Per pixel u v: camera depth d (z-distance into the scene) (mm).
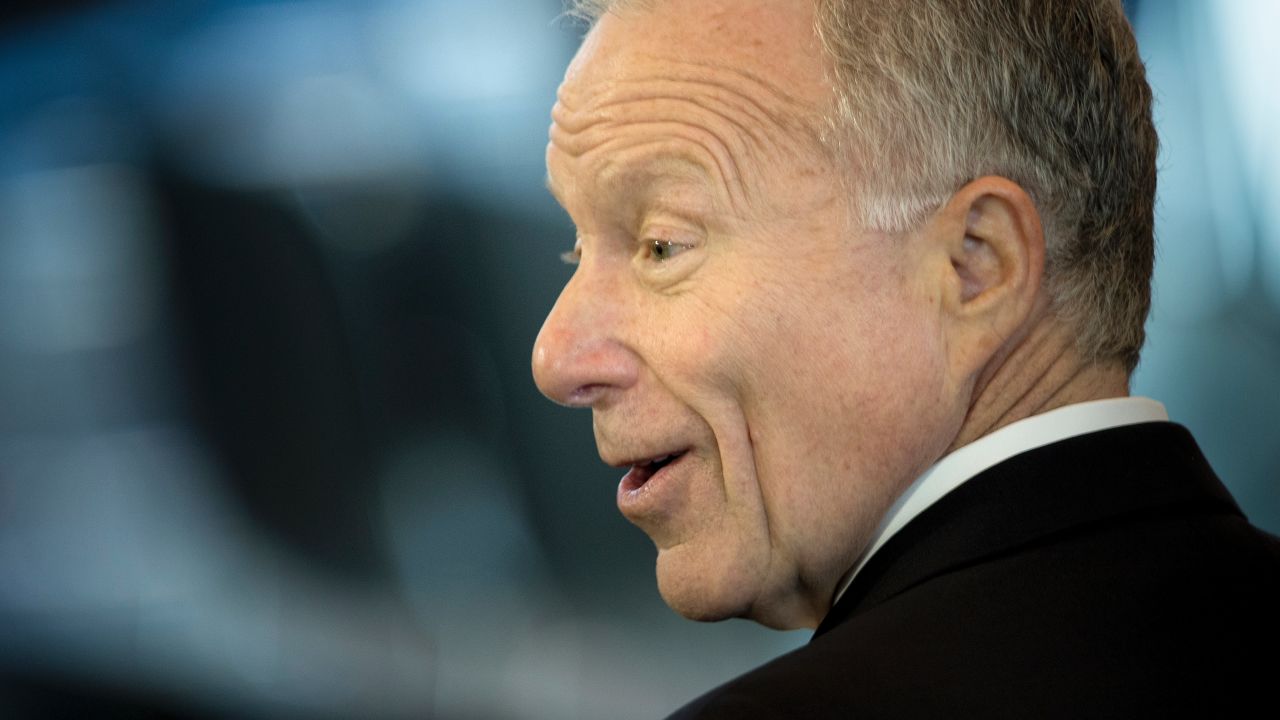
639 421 1818
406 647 9164
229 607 9547
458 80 8891
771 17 1747
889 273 1716
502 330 9055
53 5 9062
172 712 9602
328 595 9352
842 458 1751
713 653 9023
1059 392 1763
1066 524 1594
